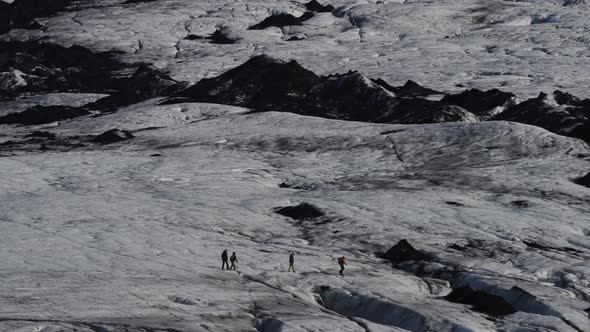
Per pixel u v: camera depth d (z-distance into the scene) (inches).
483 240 7500.0
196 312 5059.1
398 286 6087.6
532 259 6860.2
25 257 6545.3
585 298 5826.8
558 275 6427.2
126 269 6200.8
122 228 7711.6
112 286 5565.9
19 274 5890.8
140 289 5502.0
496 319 5201.8
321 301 5905.5
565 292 5836.6
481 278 6117.1
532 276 6417.3
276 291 5831.7
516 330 4921.3
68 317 4739.2
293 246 7386.8
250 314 5123.0
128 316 4840.1
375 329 4869.6
